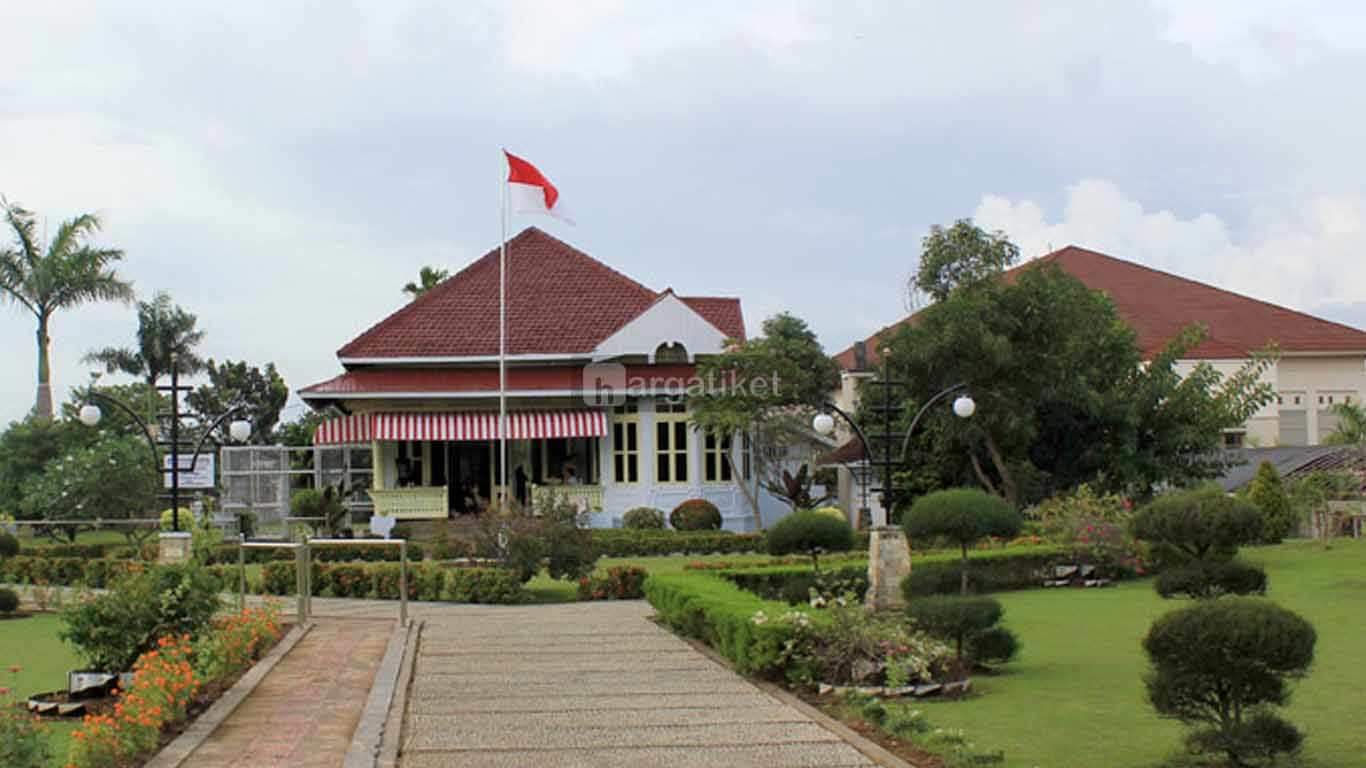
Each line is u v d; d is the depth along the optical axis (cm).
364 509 4366
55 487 4097
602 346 4119
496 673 1661
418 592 2639
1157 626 1107
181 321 5841
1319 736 1216
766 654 1550
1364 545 3231
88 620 1539
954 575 2430
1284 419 5322
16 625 2277
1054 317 3488
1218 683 1080
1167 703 1111
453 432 4072
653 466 4147
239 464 3922
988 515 2373
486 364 4278
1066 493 3544
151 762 1156
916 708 1403
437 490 4028
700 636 1930
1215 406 3744
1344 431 4569
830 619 1580
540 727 1316
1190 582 1959
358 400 4253
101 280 5047
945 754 1154
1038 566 2723
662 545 3597
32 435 4909
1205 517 2008
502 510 2905
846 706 1420
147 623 1561
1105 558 2778
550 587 2906
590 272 4622
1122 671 1625
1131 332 3800
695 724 1330
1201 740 1077
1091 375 3612
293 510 4062
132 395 6225
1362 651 1703
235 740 1250
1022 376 3462
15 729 1077
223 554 3253
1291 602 2220
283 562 2756
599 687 1555
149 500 4178
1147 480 3656
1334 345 5322
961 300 3481
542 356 4206
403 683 1558
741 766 1145
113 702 1457
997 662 1681
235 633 1666
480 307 4441
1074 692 1488
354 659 1747
